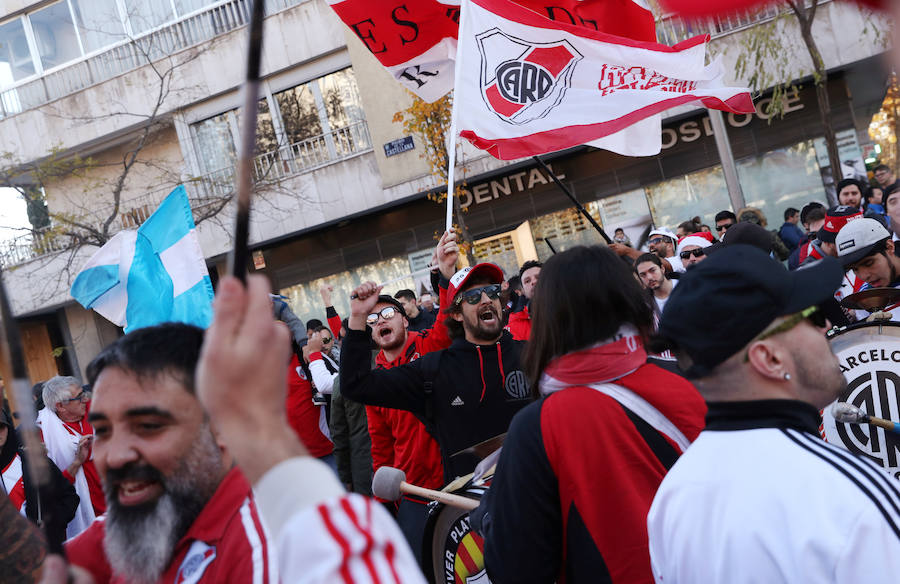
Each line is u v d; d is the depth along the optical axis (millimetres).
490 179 17312
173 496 1527
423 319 8695
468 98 4977
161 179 18250
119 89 18344
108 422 1548
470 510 3082
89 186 18484
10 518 1759
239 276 875
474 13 5035
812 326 1641
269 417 893
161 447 1522
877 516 1394
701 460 1619
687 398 2223
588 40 5109
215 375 878
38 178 17047
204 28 18219
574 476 2174
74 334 19656
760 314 1576
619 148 5688
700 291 1642
